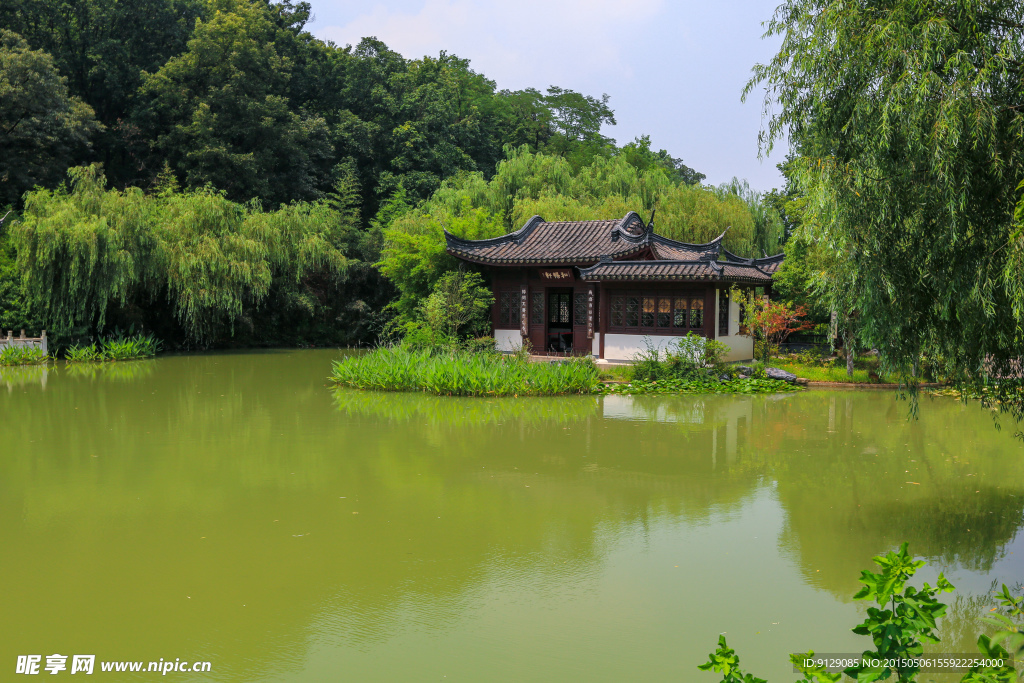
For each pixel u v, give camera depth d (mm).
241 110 38031
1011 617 5602
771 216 33938
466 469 10367
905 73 6062
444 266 25109
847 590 6242
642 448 11742
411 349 22562
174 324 30453
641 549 7227
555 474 10078
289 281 32188
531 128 56844
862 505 8641
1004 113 6180
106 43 38250
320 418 14508
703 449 11664
